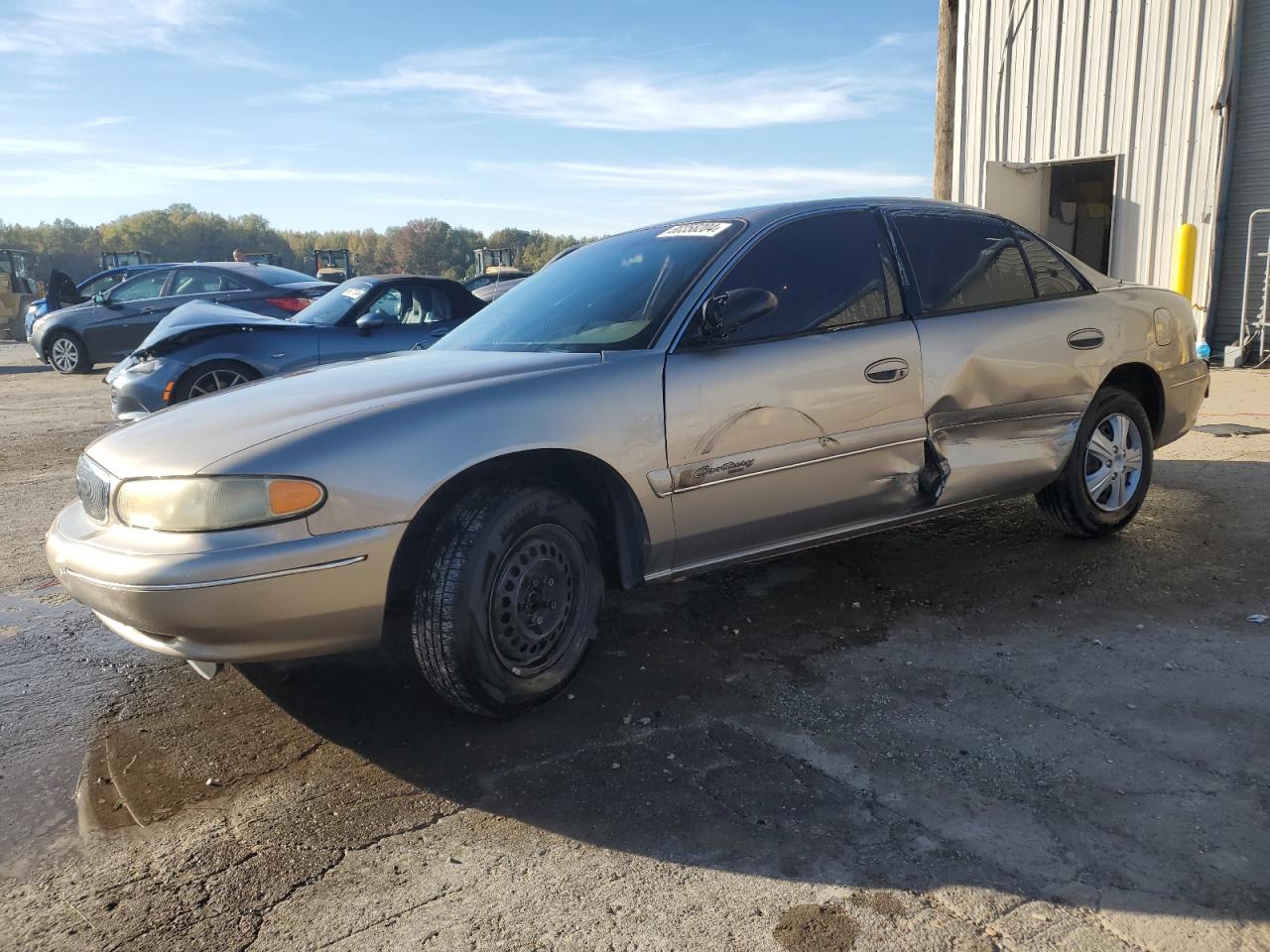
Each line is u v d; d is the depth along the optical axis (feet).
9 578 14.92
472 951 6.42
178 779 8.80
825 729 9.28
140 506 8.54
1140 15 34.88
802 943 6.37
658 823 7.84
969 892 6.81
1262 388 28.91
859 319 11.54
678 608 12.67
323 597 8.41
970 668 10.48
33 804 8.41
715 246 11.24
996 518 16.16
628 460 9.75
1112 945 6.22
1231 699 9.48
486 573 8.97
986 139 41.29
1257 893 6.64
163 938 6.63
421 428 8.85
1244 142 33.12
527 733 9.48
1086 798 7.89
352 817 8.11
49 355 46.44
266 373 24.11
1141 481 14.61
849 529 11.64
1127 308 14.15
